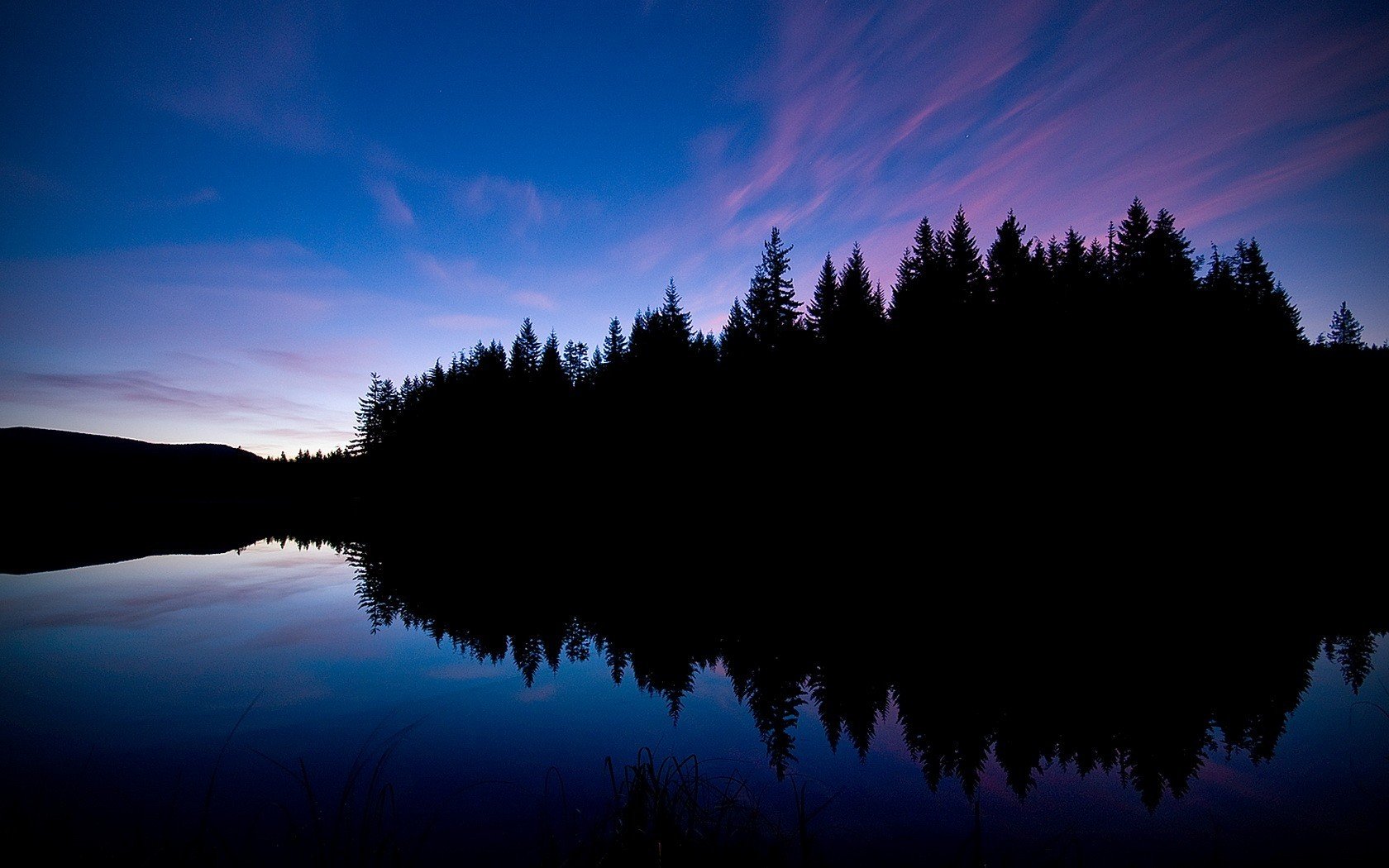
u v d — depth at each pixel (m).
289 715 6.13
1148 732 5.61
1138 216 24.56
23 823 3.93
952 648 8.73
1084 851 3.67
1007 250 25.03
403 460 52.22
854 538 21.34
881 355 25.28
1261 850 3.66
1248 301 24.88
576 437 38.28
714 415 29.27
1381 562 15.52
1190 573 14.66
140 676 7.38
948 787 4.58
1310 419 21.16
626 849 3.53
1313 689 6.60
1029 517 19.88
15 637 9.45
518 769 4.89
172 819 4.02
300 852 3.62
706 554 20.22
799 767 4.93
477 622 10.56
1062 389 21.97
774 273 28.86
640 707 6.40
